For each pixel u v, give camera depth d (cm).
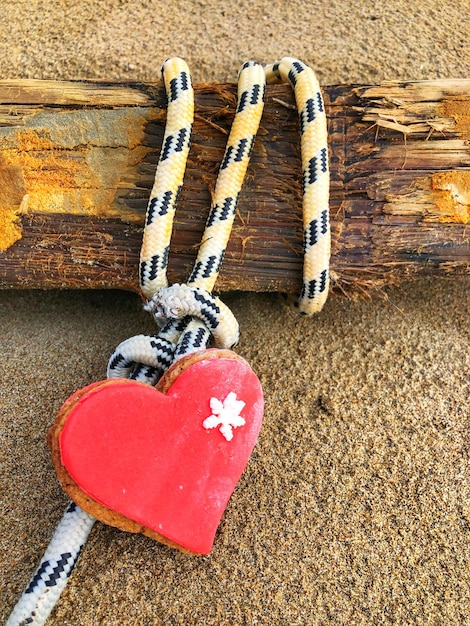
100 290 33
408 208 27
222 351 23
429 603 22
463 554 23
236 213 27
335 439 26
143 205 26
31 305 32
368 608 22
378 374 28
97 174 26
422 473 25
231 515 24
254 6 41
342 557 23
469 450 26
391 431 26
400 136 27
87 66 37
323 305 29
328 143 27
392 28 40
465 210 26
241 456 23
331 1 41
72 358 29
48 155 26
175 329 25
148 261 25
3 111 26
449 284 32
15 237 27
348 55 38
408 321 30
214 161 27
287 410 27
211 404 22
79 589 22
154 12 40
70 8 40
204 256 26
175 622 22
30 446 26
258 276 27
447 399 27
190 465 22
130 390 21
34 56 38
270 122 27
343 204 27
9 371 28
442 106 27
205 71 37
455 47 39
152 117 27
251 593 22
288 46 39
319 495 25
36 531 23
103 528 24
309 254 26
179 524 21
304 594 22
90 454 20
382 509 24
